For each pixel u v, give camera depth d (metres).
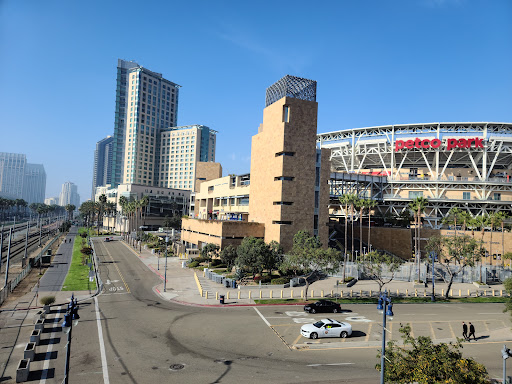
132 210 139.62
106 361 24.94
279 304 42.97
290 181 72.38
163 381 21.91
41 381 21.88
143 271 65.75
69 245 108.75
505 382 19.92
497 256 78.25
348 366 24.70
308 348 28.30
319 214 76.38
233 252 62.94
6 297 43.31
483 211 105.62
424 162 117.06
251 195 84.44
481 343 31.33
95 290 48.84
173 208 189.00
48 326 32.78
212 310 39.53
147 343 28.58
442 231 85.75
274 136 75.50
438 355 17.03
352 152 118.19
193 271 66.12
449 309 43.94
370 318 37.81
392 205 111.69
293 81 74.88
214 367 24.16
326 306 39.50
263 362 25.19
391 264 48.09
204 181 129.25
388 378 17.52
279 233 71.06
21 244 111.88
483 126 108.62
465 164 115.81
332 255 45.19
